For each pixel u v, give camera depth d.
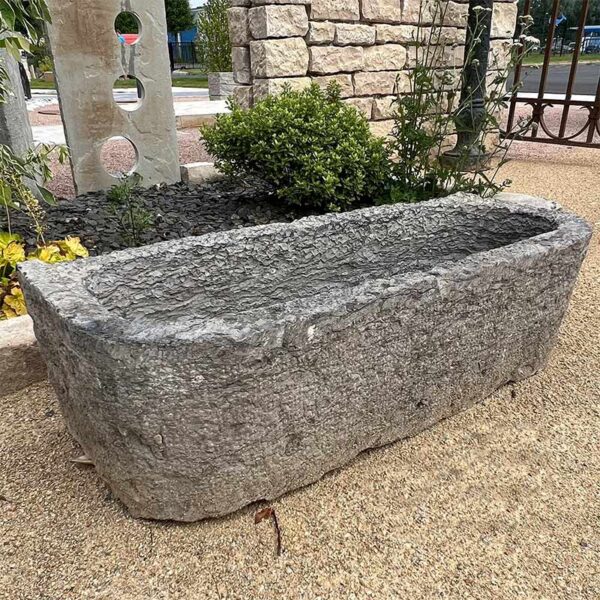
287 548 1.50
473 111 4.64
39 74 18.69
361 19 4.26
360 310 1.52
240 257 2.10
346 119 3.34
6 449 1.85
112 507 1.61
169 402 1.33
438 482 1.73
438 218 2.45
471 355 1.91
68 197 4.21
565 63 20.03
